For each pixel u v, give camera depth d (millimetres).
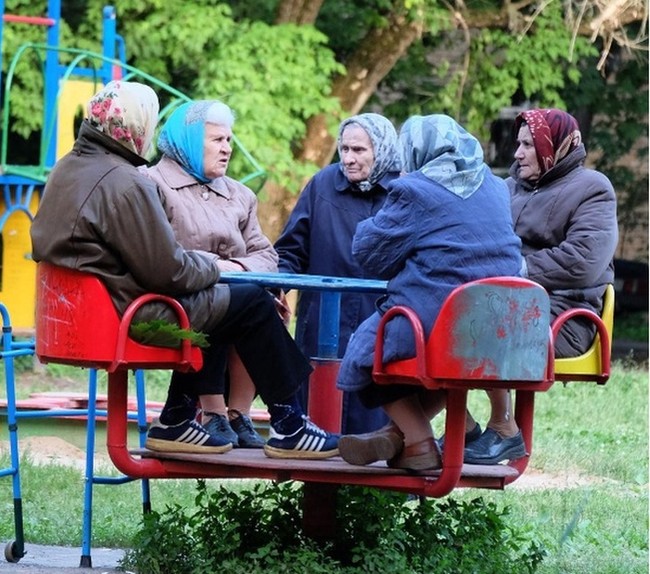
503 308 9641
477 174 10344
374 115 12930
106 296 9828
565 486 18031
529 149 11797
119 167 9992
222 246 11672
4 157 26641
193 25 30688
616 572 12938
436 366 9656
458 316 9594
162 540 11469
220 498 12148
